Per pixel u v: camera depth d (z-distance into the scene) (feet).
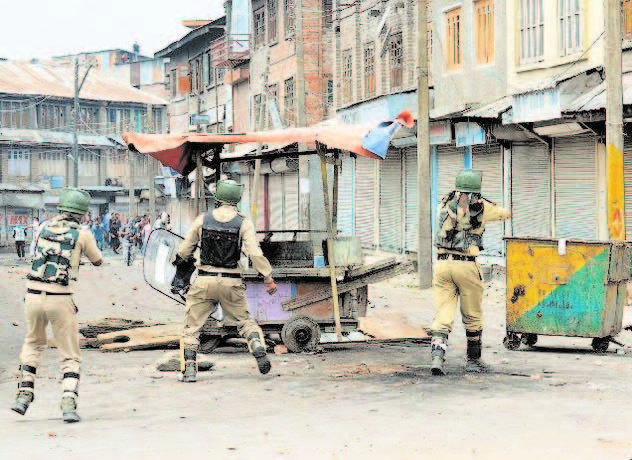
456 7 90.12
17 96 239.30
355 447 19.63
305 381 30.37
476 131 78.43
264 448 19.72
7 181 235.20
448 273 31.32
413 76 101.76
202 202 37.96
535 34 78.33
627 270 37.42
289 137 34.78
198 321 31.32
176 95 229.45
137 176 253.24
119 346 39.75
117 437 21.40
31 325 25.18
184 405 26.58
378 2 111.04
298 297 38.04
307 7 138.92
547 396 26.14
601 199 67.77
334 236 38.29
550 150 72.43
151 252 34.78
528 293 37.14
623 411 23.43
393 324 40.42
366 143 33.30
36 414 26.12
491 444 19.57
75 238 25.25
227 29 183.11
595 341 37.24
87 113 251.19
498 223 79.10
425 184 73.15
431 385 28.68
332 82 140.26
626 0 66.49
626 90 60.95
